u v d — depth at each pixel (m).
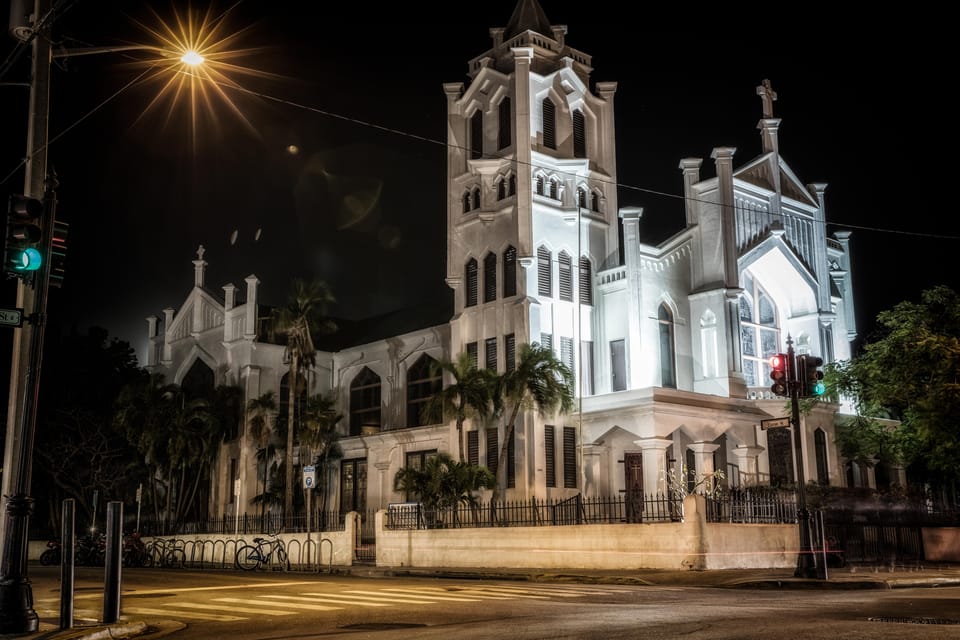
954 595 17.23
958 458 34.59
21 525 12.52
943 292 35.00
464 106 46.47
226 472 52.62
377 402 53.19
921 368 33.09
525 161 42.47
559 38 45.84
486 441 41.28
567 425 40.03
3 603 12.18
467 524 35.19
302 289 47.25
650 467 35.94
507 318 41.84
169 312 60.84
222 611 15.41
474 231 44.47
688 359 42.59
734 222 42.94
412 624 12.85
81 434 53.75
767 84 46.97
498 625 12.23
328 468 50.75
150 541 42.31
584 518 33.41
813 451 39.47
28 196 14.01
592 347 43.16
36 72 15.04
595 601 16.28
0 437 48.38
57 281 13.91
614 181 45.84
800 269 45.97
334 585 21.45
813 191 48.81
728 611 13.78
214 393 52.53
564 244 43.19
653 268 42.47
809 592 18.89
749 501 28.16
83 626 12.55
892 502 35.28
